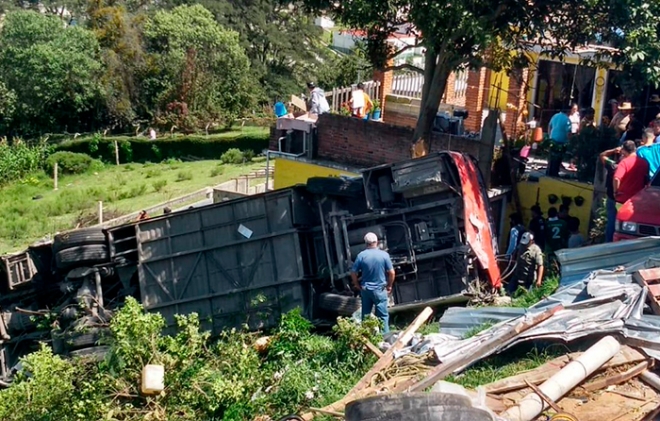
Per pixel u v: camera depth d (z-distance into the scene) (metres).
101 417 10.62
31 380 11.35
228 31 62.81
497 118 18.34
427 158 14.88
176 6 66.75
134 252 16.20
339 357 11.45
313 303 15.18
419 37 18.44
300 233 15.32
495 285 14.74
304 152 22.06
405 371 10.41
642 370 9.12
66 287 16.23
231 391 10.80
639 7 16.08
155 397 10.88
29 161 49.44
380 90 27.02
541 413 8.53
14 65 57.94
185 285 15.84
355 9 16.98
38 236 34.38
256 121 60.34
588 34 16.97
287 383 10.85
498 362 10.11
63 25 60.06
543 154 20.94
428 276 14.91
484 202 15.85
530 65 21.41
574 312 10.44
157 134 56.94
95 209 37.38
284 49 69.75
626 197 14.39
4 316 16.86
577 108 20.83
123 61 59.72
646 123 20.20
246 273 15.48
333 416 9.77
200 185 40.59
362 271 13.00
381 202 15.18
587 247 12.67
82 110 59.41
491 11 16.48
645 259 11.67
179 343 11.65
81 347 15.24
